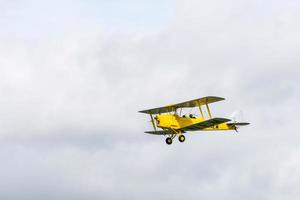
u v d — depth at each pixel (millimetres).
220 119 70688
